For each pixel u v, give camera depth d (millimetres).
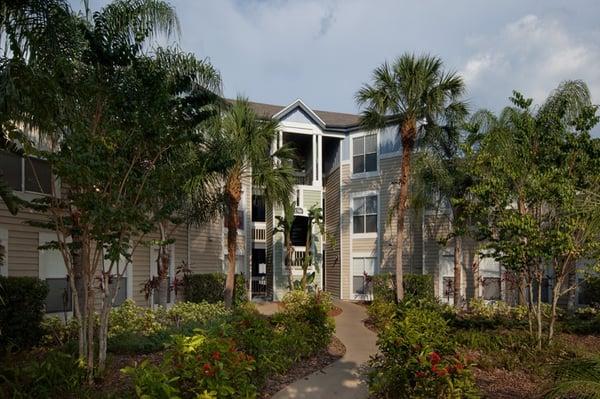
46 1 7301
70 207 7180
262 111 25625
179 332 9891
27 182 11039
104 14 8875
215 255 19984
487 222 11312
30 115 6742
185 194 12375
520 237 10180
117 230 7039
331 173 26219
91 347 7012
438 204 18594
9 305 8672
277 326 11438
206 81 11719
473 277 19328
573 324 12844
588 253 9766
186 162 9414
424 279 19281
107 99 7516
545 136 10570
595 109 10211
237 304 17594
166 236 13617
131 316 10953
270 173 15641
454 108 16406
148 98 7660
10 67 6473
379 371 7043
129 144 7453
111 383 6895
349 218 24125
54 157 6398
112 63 7656
